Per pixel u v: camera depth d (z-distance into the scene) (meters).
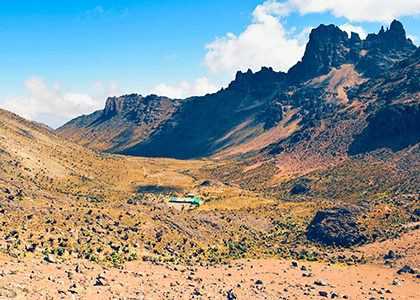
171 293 73.44
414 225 170.25
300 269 123.38
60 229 115.06
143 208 190.75
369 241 170.12
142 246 131.88
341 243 178.25
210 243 166.38
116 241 126.50
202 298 71.94
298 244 188.88
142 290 72.00
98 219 140.75
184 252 142.50
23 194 143.00
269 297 80.25
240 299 74.69
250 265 127.88
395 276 113.50
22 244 92.00
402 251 140.12
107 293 64.44
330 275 114.81
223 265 127.31
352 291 95.31
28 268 72.69
